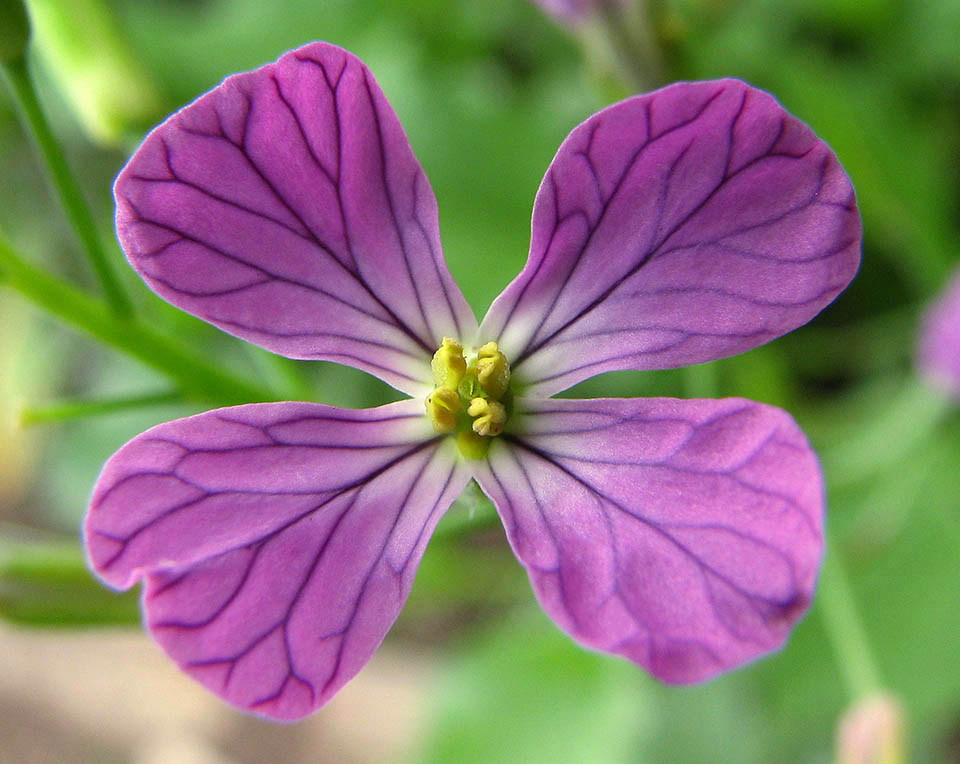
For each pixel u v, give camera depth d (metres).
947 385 0.09
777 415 0.05
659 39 0.07
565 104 0.10
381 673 0.11
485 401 0.06
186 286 0.06
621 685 0.09
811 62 0.10
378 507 0.06
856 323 0.11
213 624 0.05
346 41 0.10
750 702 0.09
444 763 0.09
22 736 0.11
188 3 0.12
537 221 0.06
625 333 0.06
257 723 0.11
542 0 0.08
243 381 0.07
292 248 0.06
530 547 0.06
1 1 0.06
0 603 0.07
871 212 0.10
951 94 0.10
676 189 0.06
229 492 0.06
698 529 0.05
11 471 0.13
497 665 0.09
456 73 0.10
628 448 0.06
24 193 0.12
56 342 0.12
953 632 0.09
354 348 0.06
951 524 0.09
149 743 0.11
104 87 0.07
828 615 0.08
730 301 0.06
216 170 0.05
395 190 0.06
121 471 0.05
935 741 0.10
